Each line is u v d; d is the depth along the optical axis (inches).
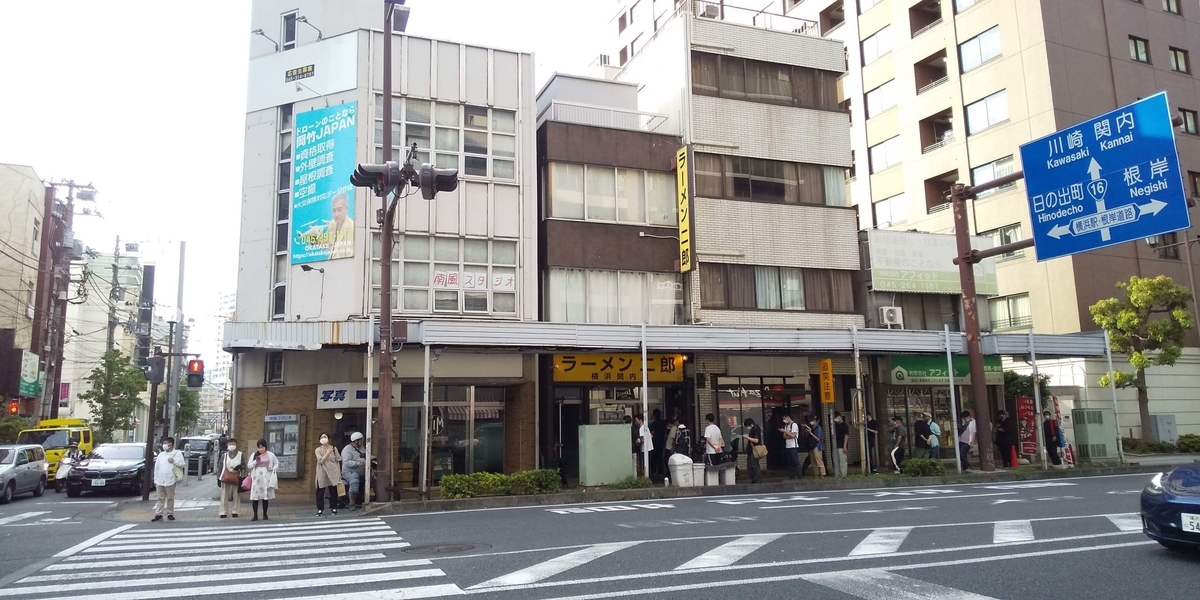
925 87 1353.3
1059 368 1152.8
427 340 617.9
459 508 587.5
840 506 521.0
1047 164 642.2
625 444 686.5
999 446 855.1
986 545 341.4
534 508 570.9
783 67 941.8
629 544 360.5
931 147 1333.7
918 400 937.5
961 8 1294.3
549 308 788.6
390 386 605.9
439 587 270.5
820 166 937.5
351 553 356.5
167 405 1139.3
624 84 948.6
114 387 1537.9
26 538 443.5
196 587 282.7
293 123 759.7
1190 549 318.3
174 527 503.2
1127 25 1250.0
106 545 404.8
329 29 802.8
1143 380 1055.6
